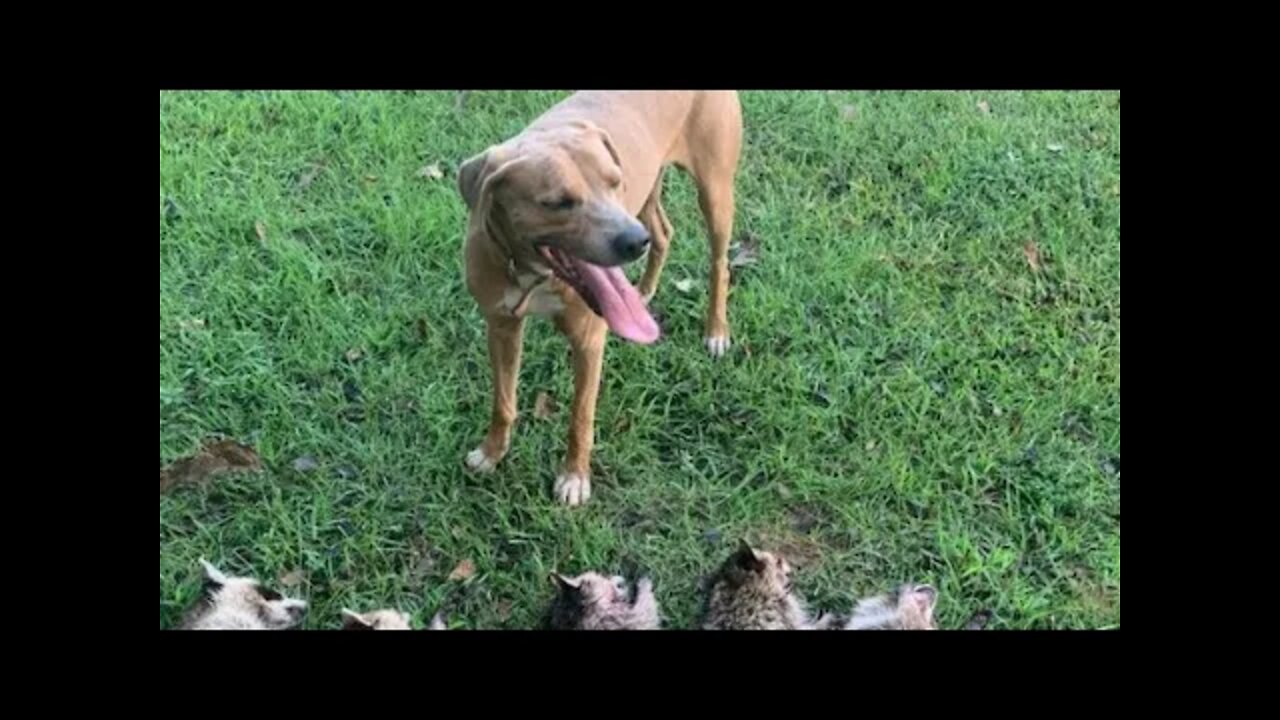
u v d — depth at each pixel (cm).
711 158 240
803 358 258
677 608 222
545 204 197
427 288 266
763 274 274
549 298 211
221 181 286
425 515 230
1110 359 260
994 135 308
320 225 278
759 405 249
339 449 238
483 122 304
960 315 267
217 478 232
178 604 217
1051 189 296
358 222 279
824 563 228
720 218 247
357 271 268
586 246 199
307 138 298
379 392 247
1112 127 312
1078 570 229
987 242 283
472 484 235
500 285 211
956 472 240
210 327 256
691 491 236
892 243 282
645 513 233
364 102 307
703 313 265
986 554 229
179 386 244
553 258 205
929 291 272
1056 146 306
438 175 291
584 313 214
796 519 234
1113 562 229
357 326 257
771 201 290
